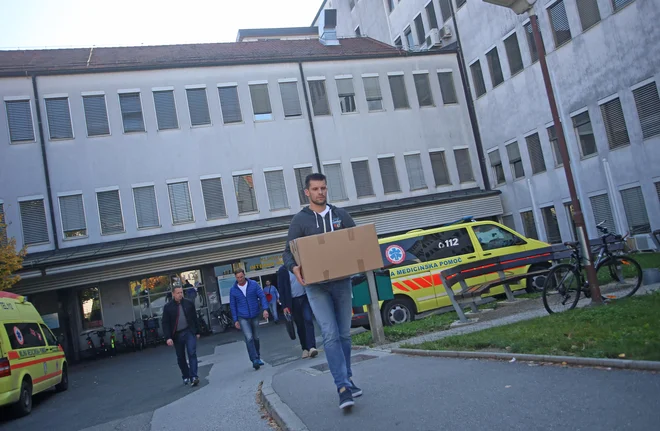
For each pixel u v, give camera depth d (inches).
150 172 1002.1
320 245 194.1
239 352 647.8
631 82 807.1
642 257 675.4
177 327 422.9
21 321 474.0
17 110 953.5
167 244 903.7
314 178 204.8
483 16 1117.1
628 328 250.7
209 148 1039.6
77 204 959.6
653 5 756.0
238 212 1036.5
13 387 406.0
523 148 1062.4
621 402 153.4
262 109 1083.9
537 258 469.4
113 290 994.7
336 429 181.6
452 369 242.4
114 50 1204.5
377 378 253.1
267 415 254.4
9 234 917.8
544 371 205.6
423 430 162.2
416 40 1370.6
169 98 1036.5
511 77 1060.5
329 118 1123.3
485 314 446.0
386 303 504.7
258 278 1032.2
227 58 1099.3
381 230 1071.0
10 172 935.0
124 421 322.3
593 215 917.2
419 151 1170.0
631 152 826.8
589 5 861.8
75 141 971.9
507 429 149.6
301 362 420.8
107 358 915.4
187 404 339.0
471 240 545.3
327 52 1237.1
